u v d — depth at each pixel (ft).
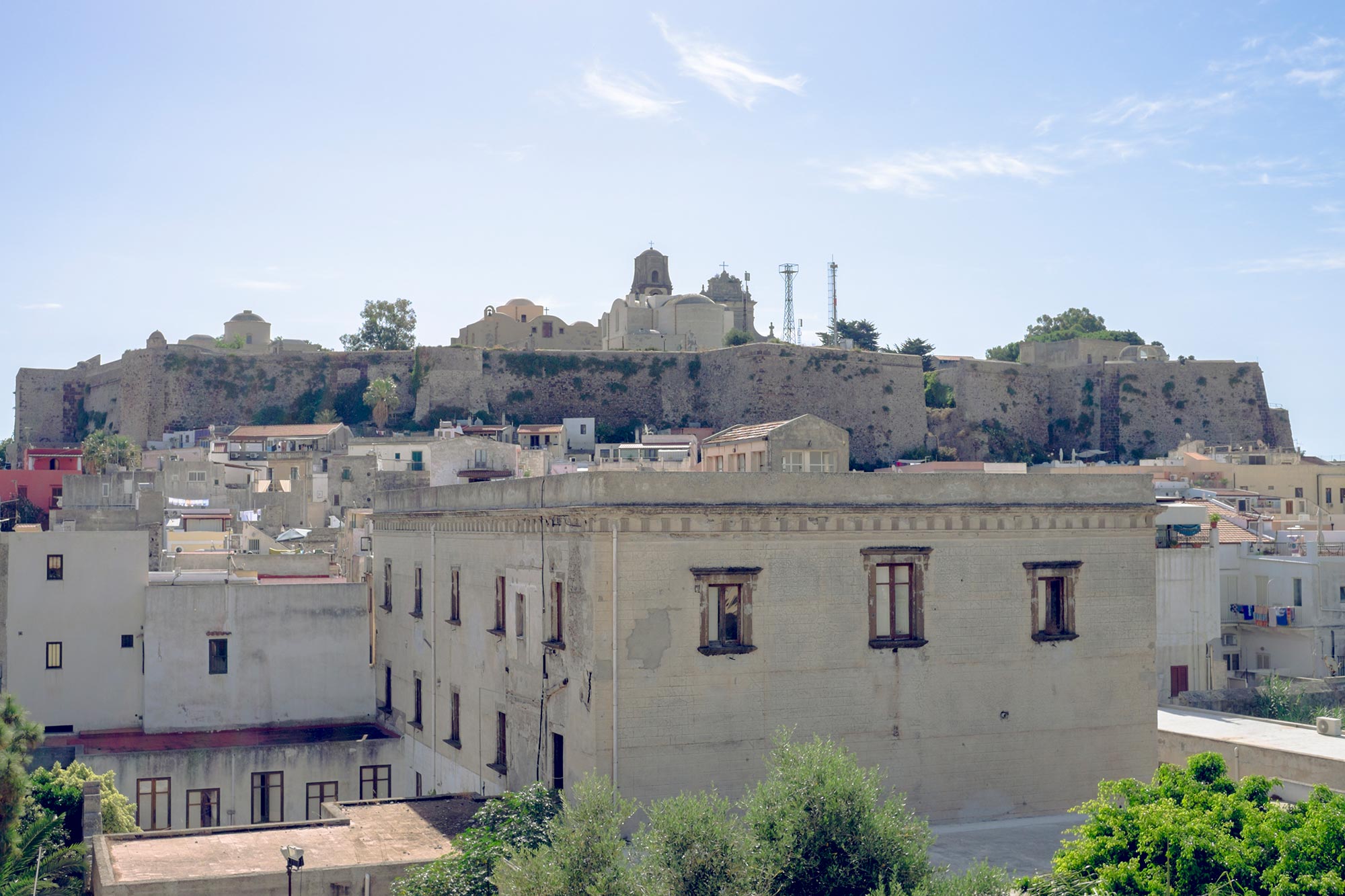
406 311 643.45
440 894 92.48
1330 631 198.90
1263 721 153.17
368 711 176.96
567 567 113.09
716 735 109.91
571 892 81.10
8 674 169.07
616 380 523.70
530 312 630.74
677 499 109.70
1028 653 121.08
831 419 497.05
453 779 142.92
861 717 114.83
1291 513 322.34
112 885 94.94
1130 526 125.49
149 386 524.52
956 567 118.93
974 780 118.42
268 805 158.40
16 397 585.63
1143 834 81.92
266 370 531.09
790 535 113.19
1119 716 123.95
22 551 170.50
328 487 373.61
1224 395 542.98
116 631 172.24
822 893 80.94
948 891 77.87
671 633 109.09
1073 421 549.95
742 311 634.02
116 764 154.20
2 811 104.06
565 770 112.78
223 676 172.86
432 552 151.43
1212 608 177.47
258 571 213.87
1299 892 74.23
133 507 280.31
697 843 81.51
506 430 471.62
